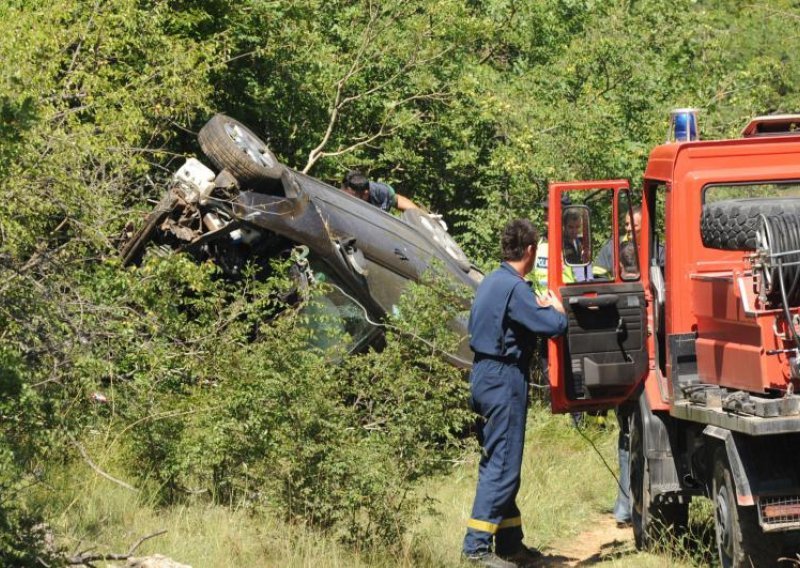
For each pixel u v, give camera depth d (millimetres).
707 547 13695
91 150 14883
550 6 31141
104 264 14547
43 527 10844
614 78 27797
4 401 11141
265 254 17859
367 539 12906
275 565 11984
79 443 13312
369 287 18625
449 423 13453
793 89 39281
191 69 18516
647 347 14352
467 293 14727
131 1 17734
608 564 13531
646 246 14992
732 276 11945
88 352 12766
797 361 10859
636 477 14727
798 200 12695
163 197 17141
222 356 14500
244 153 17469
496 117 26734
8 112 11125
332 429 13102
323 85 25297
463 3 27531
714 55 29734
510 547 13539
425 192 27719
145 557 11164
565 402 14344
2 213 12172
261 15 24062
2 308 11867
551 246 14305
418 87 26422
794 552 11602
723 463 11945
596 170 25109
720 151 13359
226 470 13695
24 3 17547
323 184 20391
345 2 27609
